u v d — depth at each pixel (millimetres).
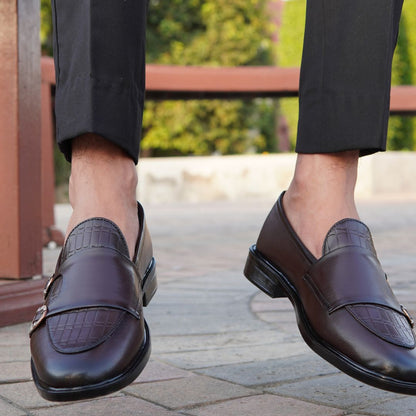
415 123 12867
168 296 2184
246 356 1362
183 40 13539
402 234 4453
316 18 958
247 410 1006
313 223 1014
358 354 880
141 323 898
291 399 1062
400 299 2059
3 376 1191
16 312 1689
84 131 873
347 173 1021
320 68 964
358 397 1071
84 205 964
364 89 946
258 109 13812
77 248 936
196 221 5863
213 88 4070
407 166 10414
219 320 1768
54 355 820
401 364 855
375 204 7828
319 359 1331
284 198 1087
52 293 913
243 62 13555
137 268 965
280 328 1659
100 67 869
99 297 884
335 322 918
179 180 10039
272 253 1080
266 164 10070
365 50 939
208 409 1013
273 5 16453
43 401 1055
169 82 3975
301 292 1006
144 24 915
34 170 1855
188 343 1487
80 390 796
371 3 932
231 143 13734
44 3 12594
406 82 12430
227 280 2547
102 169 966
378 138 957
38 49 1909
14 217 1798
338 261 966
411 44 12375
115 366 819
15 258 1787
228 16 13453
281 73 4145
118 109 883
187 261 3162
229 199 10047
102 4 863
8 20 1831
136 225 1001
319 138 980
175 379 1186
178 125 13039
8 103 1830
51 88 3766
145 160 10164
